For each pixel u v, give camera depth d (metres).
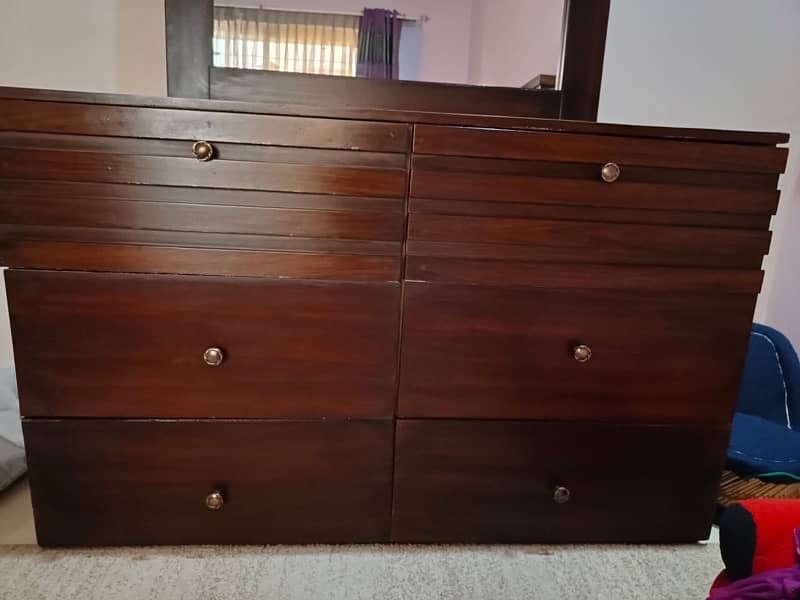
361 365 0.87
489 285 0.86
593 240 0.85
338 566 0.90
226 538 0.93
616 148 0.83
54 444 0.86
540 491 0.95
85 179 0.77
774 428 1.20
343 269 0.83
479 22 1.08
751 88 1.35
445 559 0.94
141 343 0.83
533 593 0.87
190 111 0.77
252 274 0.82
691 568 0.94
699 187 0.85
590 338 0.90
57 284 0.80
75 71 1.20
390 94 1.08
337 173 0.80
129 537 0.91
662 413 0.94
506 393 0.90
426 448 0.92
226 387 0.86
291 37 1.05
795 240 1.40
